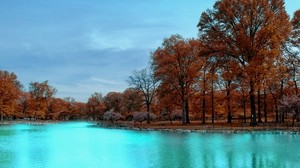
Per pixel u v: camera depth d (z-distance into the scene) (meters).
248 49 54.94
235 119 96.81
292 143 34.81
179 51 68.25
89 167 23.25
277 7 56.25
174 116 86.69
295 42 60.41
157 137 45.50
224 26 56.88
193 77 67.94
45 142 41.12
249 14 55.16
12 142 41.31
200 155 27.44
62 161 25.88
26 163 25.11
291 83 67.31
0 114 120.31
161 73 69.06
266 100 76.00
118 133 56.56
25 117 144.62
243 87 57.41
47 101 143.75
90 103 153.25
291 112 54.50
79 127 84.44
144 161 25.14
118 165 23.78
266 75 52.12
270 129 48.84
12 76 134.00
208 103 75.88
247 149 30.44
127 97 119.50
